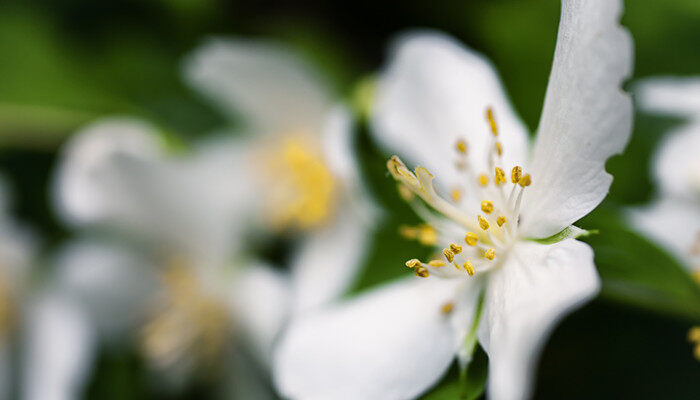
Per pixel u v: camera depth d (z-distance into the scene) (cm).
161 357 15
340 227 14
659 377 13
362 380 11
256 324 14
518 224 11
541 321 10
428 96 12
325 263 14
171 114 15
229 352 15
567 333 13
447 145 12
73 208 14
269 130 15
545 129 11
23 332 15
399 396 11
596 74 10
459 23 14
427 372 11
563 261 10
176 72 15
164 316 15
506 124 12
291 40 14
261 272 14
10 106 15
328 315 12
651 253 11
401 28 14
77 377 15
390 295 12
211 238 15
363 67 14
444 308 11
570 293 10
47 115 15
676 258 11
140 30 15
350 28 14
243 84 14
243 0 15
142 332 15
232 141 14
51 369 15
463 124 12
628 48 10
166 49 15
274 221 14
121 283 15
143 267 15
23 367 15
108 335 15
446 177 12
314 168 14
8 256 15
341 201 14
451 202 12
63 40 15
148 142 14
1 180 15
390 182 12
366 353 11
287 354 12
